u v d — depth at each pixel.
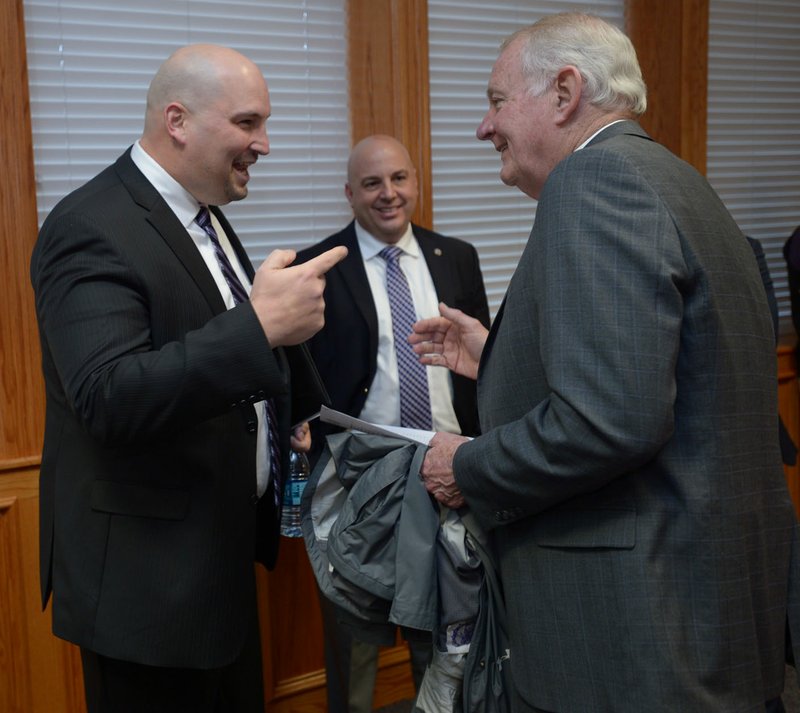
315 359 2.44
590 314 1.21
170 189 1.59
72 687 2.38
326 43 2.64
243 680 1.86
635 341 1.19
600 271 1.22
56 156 2.29
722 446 1.28
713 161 3.46
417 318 2.49
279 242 2.65
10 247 2.21
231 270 1.70
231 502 1.59
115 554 1.52
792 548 1.44
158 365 1.36
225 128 1.55
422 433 1.54
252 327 1.39
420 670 2.30
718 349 1.27
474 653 1.47
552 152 1.43
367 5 2.67
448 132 2.88
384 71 2.71
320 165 2.69
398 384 2.45
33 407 2.28
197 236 1.64
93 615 1.52
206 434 1.56
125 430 1.38
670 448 1.28
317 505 1.66
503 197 3.02
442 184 2.90
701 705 1.24
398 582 1.47
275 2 2.54
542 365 1.34
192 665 1.54
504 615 1.48
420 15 2.70
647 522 1.28
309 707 2.75
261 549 1.81
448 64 2.85
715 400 1.27
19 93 2.16
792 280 3.35
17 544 2.28
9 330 2.23
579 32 1.40
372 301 2.45
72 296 1.43
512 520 1.36
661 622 1.25
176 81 1.55
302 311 1.42
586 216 1.24
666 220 1.23
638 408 1.18
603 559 1.29
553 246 1.26
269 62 2.56
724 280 1.29
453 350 1.85
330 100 2.67
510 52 1.45
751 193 3.56
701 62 3.26
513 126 1.44
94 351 1.39
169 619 1.52
